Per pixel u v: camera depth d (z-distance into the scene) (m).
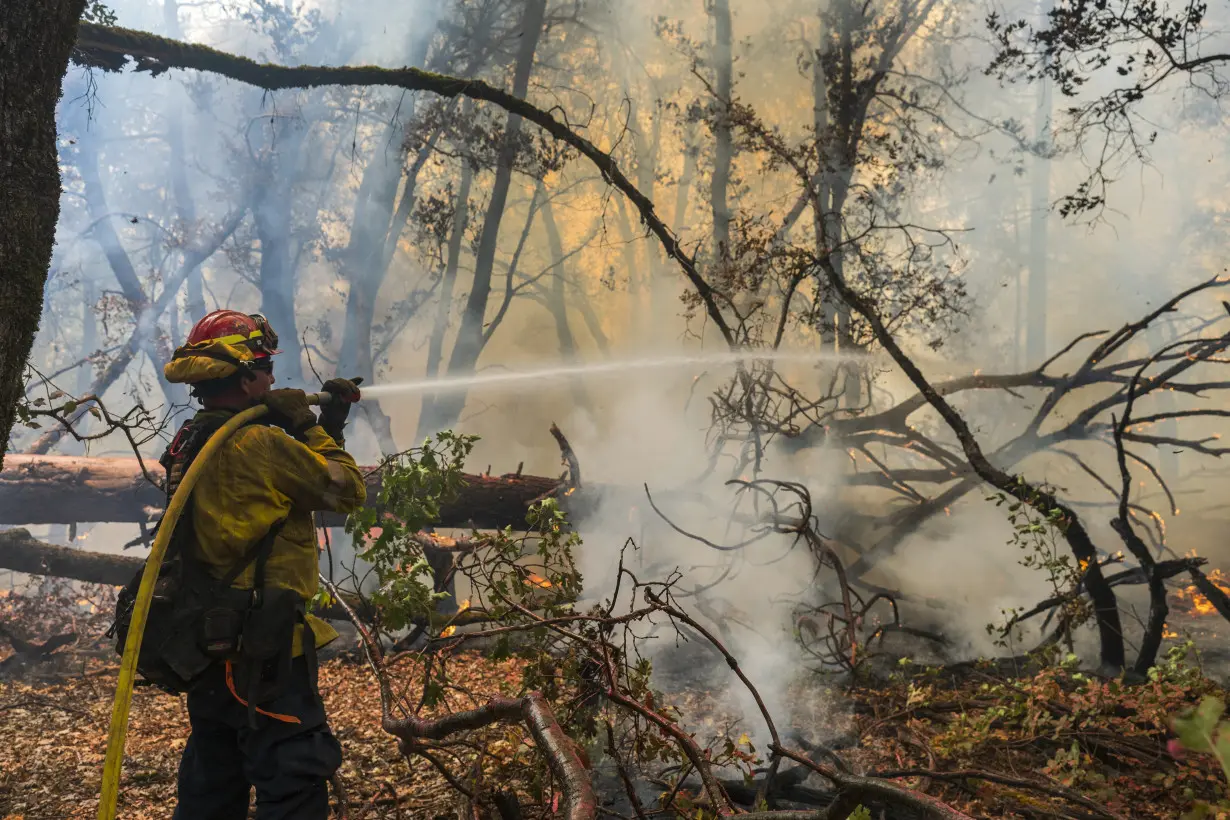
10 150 2.58
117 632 2.56
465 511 7.78
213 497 2.52
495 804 3.51
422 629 4.97
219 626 2.43
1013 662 6.33
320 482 2.61
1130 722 4.68
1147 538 12.84
